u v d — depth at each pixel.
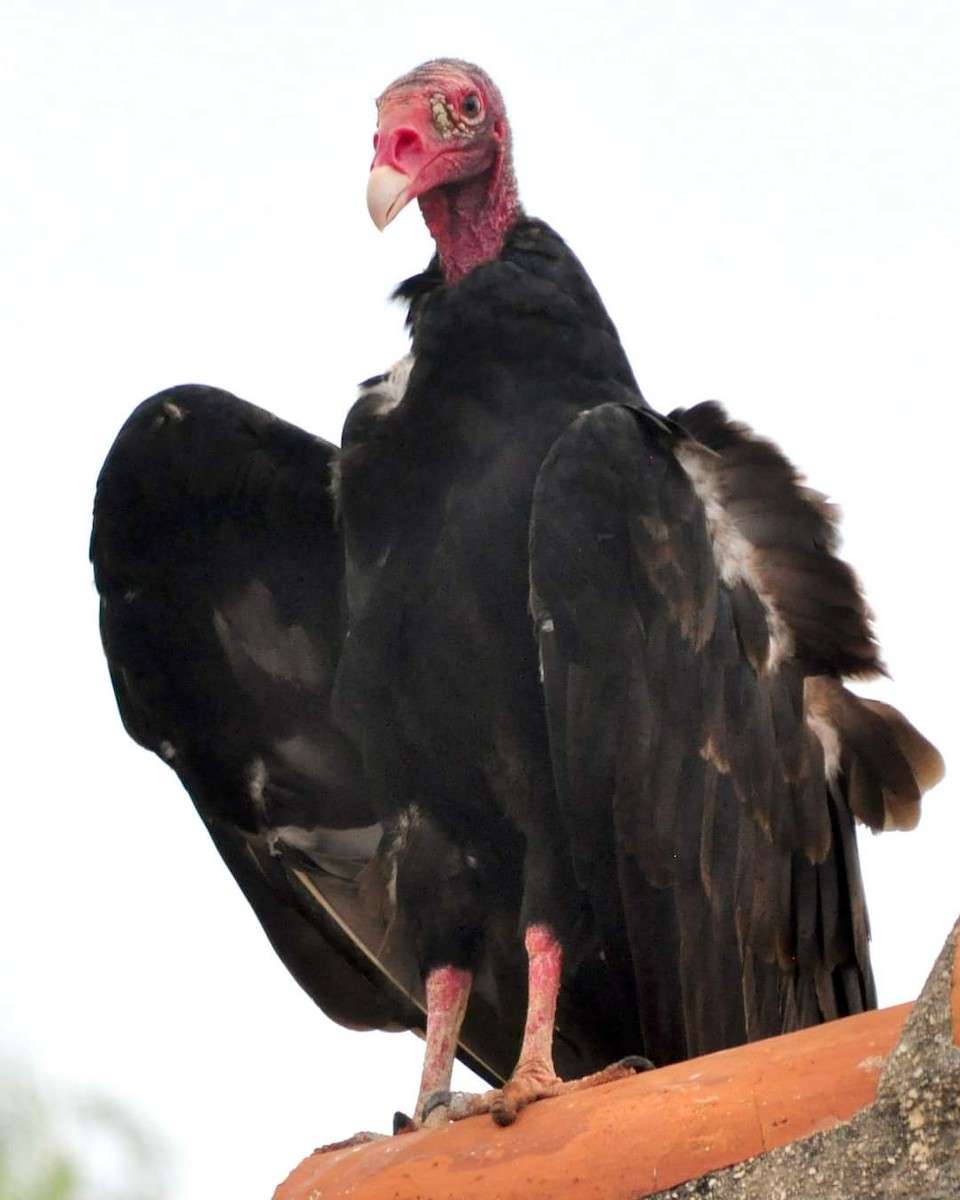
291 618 10.09
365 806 9.84
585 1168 6.20
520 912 8.92
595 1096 6.45
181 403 9.88
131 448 9.83
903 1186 5.58
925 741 8.86
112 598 10.01
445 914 8.98
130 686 10.07
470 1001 9.49
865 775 9.03
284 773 9.95
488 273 9.46
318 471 9.92
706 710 8.54
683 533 8.65
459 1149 6.55
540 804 8.73
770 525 8.99
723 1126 6.01
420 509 9.05
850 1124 5.77
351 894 9.77
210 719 10.03
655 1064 8.31
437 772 8.96
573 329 9.38
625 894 8.30
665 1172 6.05
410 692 8.96
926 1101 5.57
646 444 8.76
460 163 10.02
